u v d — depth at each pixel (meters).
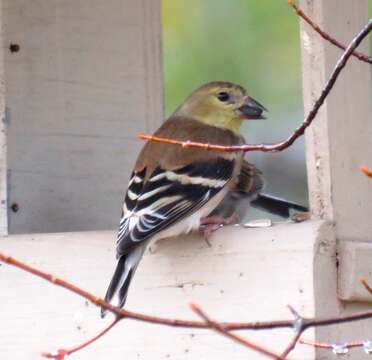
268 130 14.98
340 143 9.30
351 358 9.09
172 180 9.74
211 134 11.04
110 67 11.85
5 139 10.87
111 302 8.92
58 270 9.90
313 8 9.34
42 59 11.40
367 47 9.67
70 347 9.80
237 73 14.97
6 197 10.88
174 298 9.46
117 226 11.75
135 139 11.95
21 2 11.27
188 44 15.06
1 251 10.07
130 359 9.58
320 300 8.91
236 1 15.06
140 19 12.02
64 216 11.43
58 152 11.44
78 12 11.70
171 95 14.94
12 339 10.01
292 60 14.92
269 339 8.98
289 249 9.01
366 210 9.41
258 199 11.93
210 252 9.37
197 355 9.31
